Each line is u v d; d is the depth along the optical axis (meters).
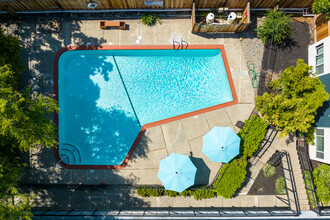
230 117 13.45
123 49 13.47
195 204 13.34
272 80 13.29
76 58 13.77
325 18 12.34
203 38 13.45
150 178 13.45
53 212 12.71
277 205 13.31
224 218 12.05
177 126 13.52
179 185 11.52
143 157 13.45
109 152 13.67
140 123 13.76
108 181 13.45
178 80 13.87
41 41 13.48
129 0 12.40
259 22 13.41
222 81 13.79
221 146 11.52
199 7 13.03
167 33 13.42
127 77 13.86
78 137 13.71
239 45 13.45
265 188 13.33
